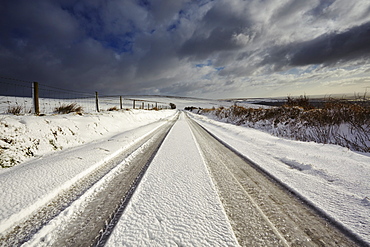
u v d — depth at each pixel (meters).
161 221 1.61
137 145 5.11
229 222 1.64
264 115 12.12
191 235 1.43
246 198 2.12
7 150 3.14
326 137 6.09
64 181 2.37
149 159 3.75
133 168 3.17
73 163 3.14
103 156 3.67
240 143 5.55
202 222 1.60
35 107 5.25
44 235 1.46
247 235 1.48
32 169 2.77
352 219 1.66
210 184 2.43
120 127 8.43
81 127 5.67
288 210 1.87
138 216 1.68
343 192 2.18
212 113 28.36
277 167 3.20
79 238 1.43
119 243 1.35
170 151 4.35
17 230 1.51
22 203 1.82
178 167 3.14
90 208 1.87
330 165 3.14
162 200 1.98
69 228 1.56
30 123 3.96
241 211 1.85
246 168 3.24
